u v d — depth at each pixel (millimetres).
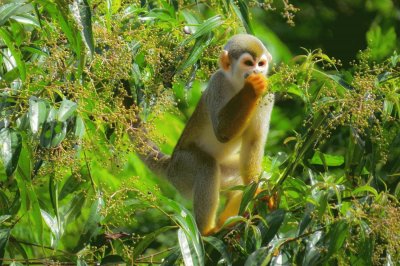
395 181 10766
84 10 9406
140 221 16281
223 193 13977
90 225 10133
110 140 10742
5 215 10008
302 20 23938
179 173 14047
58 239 10477
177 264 9875
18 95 9906
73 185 11180
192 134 13969
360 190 9750
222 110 12359
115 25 10836
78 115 9758
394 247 9422
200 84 16750
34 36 11539
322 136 10633
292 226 10945
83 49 9703
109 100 10664
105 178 12836
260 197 10477
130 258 9719
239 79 12945
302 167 11875
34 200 9891
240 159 13070
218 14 12227
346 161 10680
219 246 9789
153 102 11250
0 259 9703
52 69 10023
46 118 9500
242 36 13203
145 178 14984
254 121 12781
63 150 9633
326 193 9648
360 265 9562
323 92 10852
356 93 10039
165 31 12031
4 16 9539
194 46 11383
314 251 9641
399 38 22875
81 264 9797
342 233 9289
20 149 9297
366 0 24344
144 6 12539
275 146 17203
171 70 11594
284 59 19422
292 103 18016
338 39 24016
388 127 11070
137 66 11266
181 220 9484
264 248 9586
